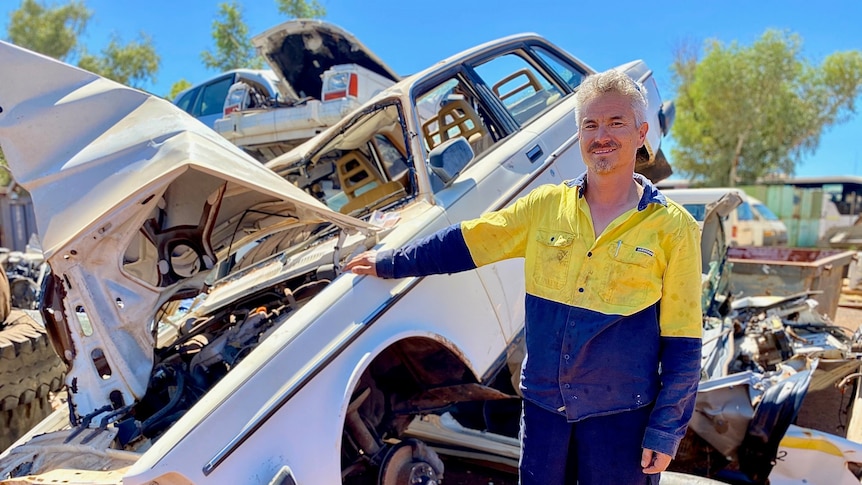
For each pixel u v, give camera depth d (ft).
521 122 13.11
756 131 86.43
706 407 10.66
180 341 10.05
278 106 24.80
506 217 7.18
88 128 8.41
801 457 10.02
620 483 6.30
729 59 84.99
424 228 9.12
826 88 87.51
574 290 6.29
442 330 8.79
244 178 7.88
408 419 10.00
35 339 11.98
